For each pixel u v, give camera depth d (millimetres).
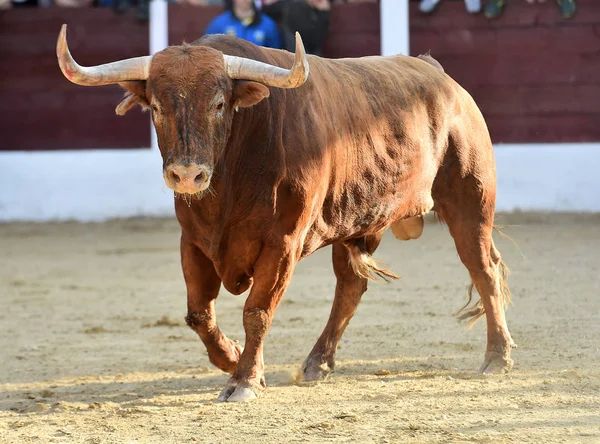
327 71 10859
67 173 30234
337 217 10680
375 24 30297
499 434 8383
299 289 17938
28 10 30203
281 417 9164
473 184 11914
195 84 8984
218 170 9398
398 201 11305
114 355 13031
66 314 16250
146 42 30453
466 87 30000
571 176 29344
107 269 21109
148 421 9211
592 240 23094
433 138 11625
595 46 29609
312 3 29422
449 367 11562
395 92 11375
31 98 30344
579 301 15609
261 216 9797
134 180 30250
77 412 9711
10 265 21859
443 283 17969
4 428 9133
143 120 30391
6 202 30297
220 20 28938
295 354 12656
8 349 13523
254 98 9234
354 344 13070
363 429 8656
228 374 11648
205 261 10258
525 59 29797
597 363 11398
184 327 15047
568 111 29734
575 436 8289
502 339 11359
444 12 29969
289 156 9867
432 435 8406
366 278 11820
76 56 30406
